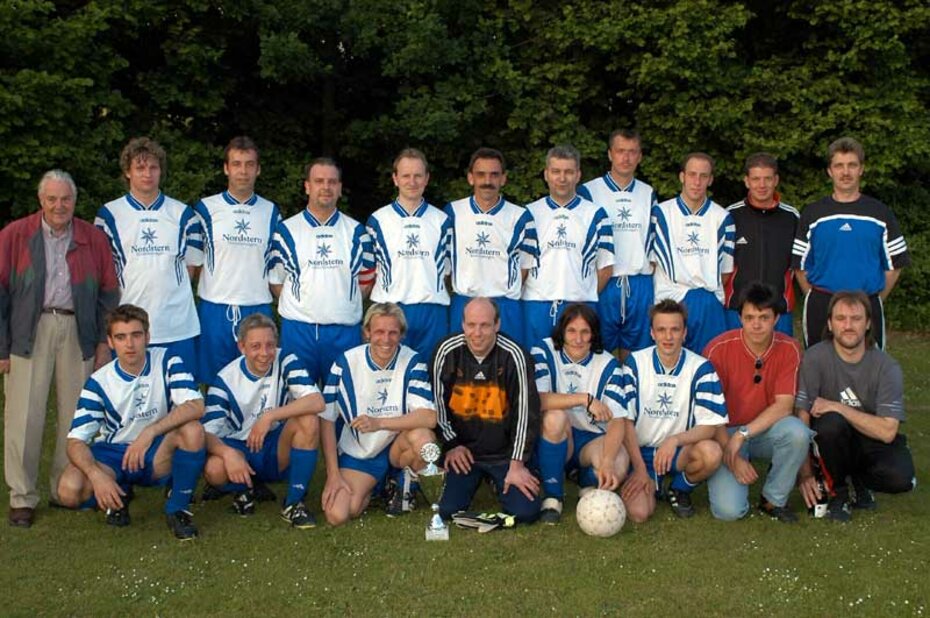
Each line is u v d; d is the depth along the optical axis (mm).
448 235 5984
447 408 5023
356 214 12664
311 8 10938
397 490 5098
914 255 11484
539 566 4289
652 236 6367
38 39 8953
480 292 6035
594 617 3771
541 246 6121
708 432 4992
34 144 8727
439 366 4988
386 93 12188
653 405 5137
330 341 5754
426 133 10836
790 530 4793
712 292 6238
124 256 5473
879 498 5344
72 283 4891
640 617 3770
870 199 5730
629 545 4574
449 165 11719
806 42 11867
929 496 5371
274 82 12047
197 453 4723
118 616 3799
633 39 10891
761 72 11352
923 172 12516
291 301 5766
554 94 11453
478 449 5031
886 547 4539
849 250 5652
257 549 4520
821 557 4402
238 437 5105
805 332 5867
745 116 11445
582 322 5086
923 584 4094
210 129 11977
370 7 11039
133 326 4672
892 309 11305
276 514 5062
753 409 5188
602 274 6281
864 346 5004
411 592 4008
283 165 11773
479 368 4949
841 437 4848
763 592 4000
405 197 5902
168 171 10180
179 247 5617
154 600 3932
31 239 4820
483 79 11336
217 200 5812
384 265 5883
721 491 4941
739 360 5176
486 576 4180
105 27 9312
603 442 5156
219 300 5773
